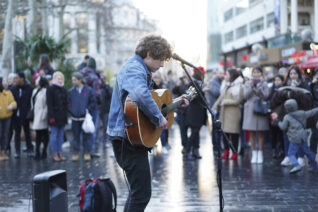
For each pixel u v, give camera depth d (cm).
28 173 704
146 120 310
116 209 423
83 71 1077
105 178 385
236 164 771
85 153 856
